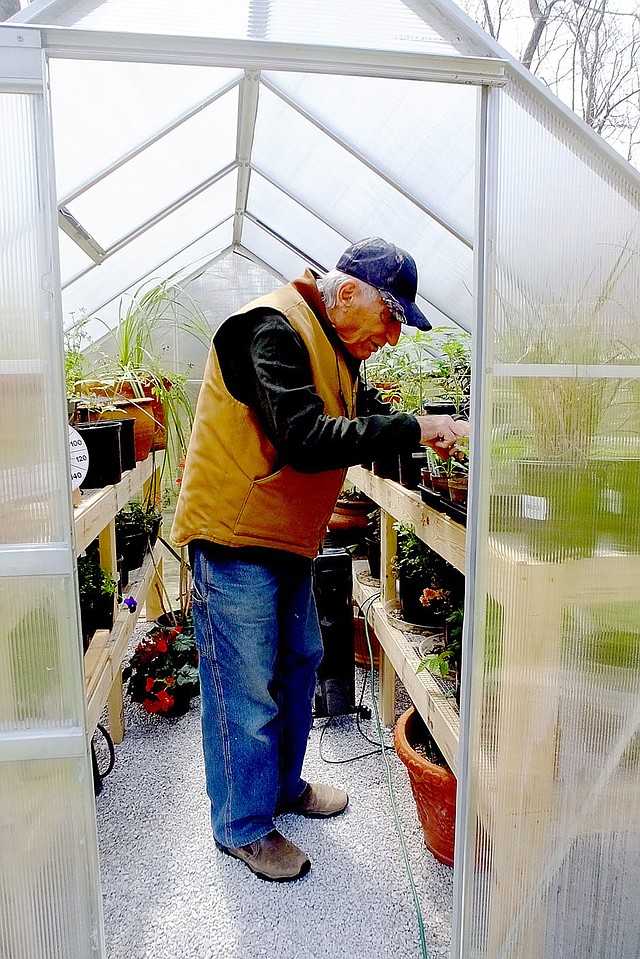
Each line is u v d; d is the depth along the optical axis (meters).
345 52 1.13
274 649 1.73
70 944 1.30
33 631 1.20
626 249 1.26
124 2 1.10
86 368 3.04
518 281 1.24
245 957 1.51
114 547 2.27
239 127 2.22
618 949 1.44
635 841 1.40
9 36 1.06
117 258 2.87
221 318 4.32
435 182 1.73
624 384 1.29
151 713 2.66
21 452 1.16
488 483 1.28
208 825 1.99
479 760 1.35
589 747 1.37
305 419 1.46
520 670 1.33
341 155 2.00
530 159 1.22
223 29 1.12
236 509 1.62
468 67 1.16
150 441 2.68
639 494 1.32
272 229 3.30
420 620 2.09
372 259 1.60
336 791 2.07
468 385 1.83
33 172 1.10
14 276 1.12
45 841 1.26
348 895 1.69
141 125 1.90
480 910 1.39
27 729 1.23
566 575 1.32
